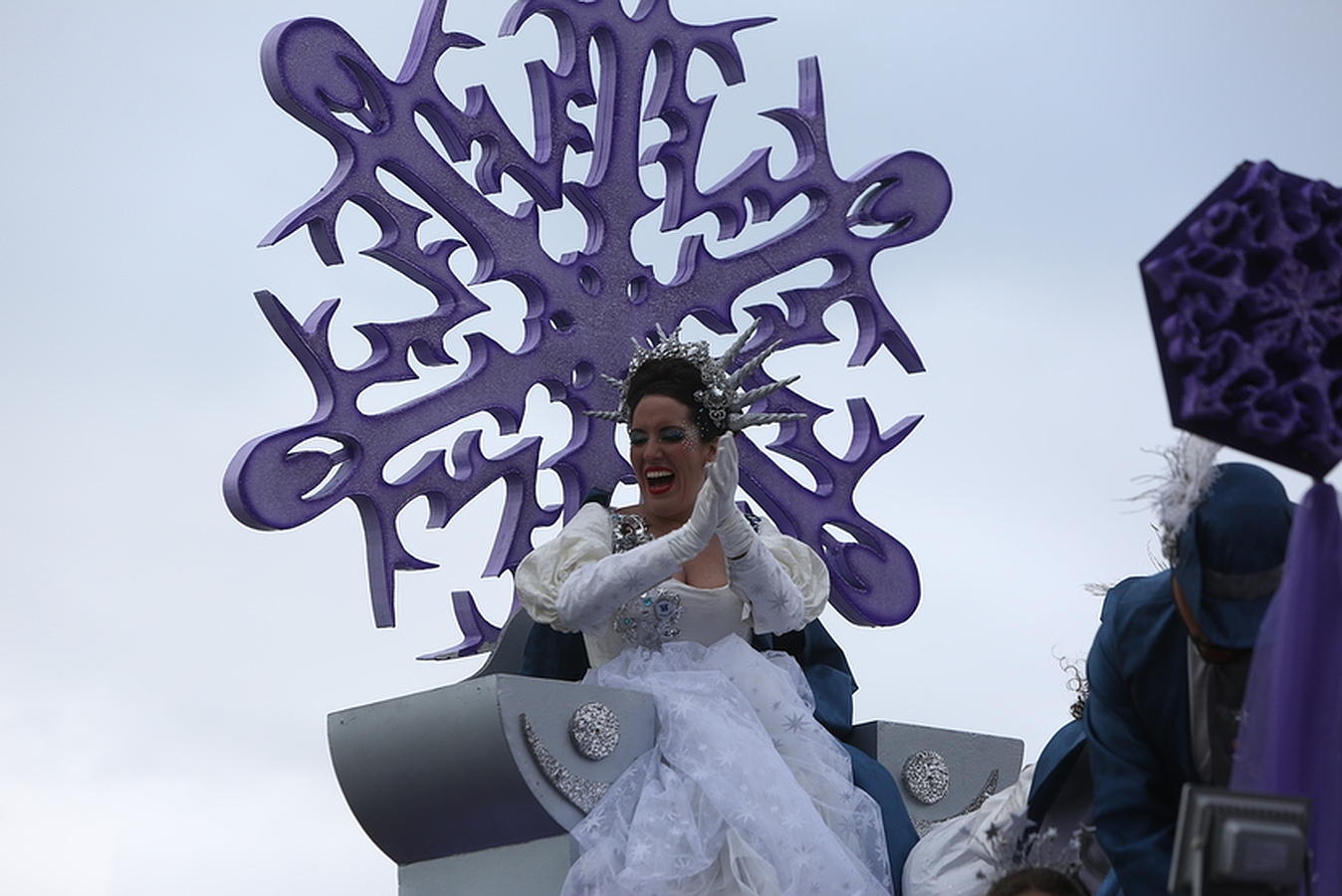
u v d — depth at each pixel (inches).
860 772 476.7
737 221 585.9
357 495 515.2
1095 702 382.0
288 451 505.4
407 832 458.9
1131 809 373.1
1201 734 367.6
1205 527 350.0
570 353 550.6
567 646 493.4
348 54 522.9
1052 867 418.9
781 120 599.2
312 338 513.0
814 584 500.4
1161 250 304.3
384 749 454.0
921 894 448.8
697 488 485.7
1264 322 300.5
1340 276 304.7
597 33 569.9
